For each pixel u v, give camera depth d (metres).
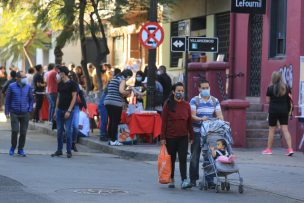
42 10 48.56
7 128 49.38
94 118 45.28
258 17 41.84
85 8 47.47
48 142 40.56
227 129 23.69
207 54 49.19
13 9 51.53
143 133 37.31
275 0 39.47
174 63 54.69
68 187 23.00
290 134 35.97
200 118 23.94
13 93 32.31
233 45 43.78
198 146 24.19
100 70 47.06
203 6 49.22
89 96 46.97
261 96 40.19
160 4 47.78
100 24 46.38
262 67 40.19
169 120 23.83
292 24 36.88
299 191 23.56
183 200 21.36
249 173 27.53
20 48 84.25
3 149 35.66
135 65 49.69
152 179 26.16
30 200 20.14
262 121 37.81
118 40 70.50
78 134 40.94
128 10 46.44
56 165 29.44
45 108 52.31
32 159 31.48
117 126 36.69
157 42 36.06
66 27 48.41
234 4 38.66
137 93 38.78
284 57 38.19
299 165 29.88
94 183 24.27
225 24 46.88
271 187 24.34
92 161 31.81
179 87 23.72
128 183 24.70
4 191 21.72
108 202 20.30
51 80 47.12
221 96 41.66
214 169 23.31
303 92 35.72
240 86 43.09
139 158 33.31
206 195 22.62
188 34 51.69
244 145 36.00
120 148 35.22
